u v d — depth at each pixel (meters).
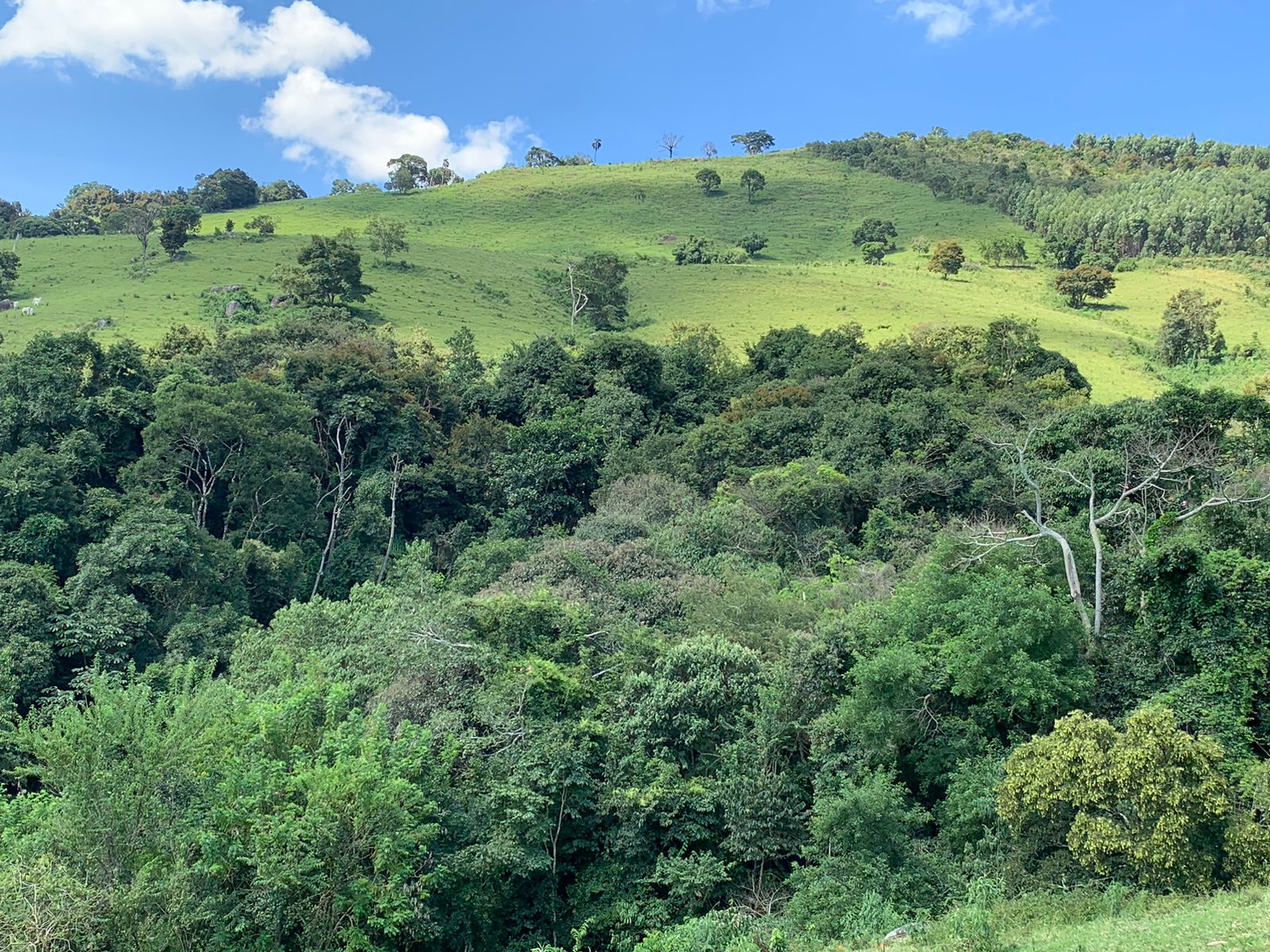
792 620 28.55
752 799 20.31
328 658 27.34
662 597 32.81
